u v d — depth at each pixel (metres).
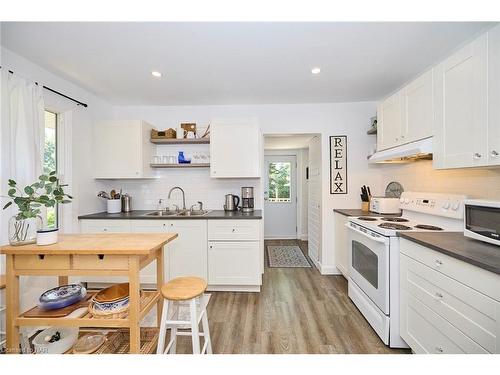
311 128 3.20
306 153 5.25
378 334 1.84
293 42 1.78
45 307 1.40
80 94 2.68
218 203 3.26
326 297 2.54
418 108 1.88
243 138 2.81
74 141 2.61
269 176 5.45
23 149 1.89
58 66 2.16
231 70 2.24
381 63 2.11
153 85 2.59
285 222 5.42
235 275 2.64
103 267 1.34
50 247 1.32
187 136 3.06
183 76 2.36
